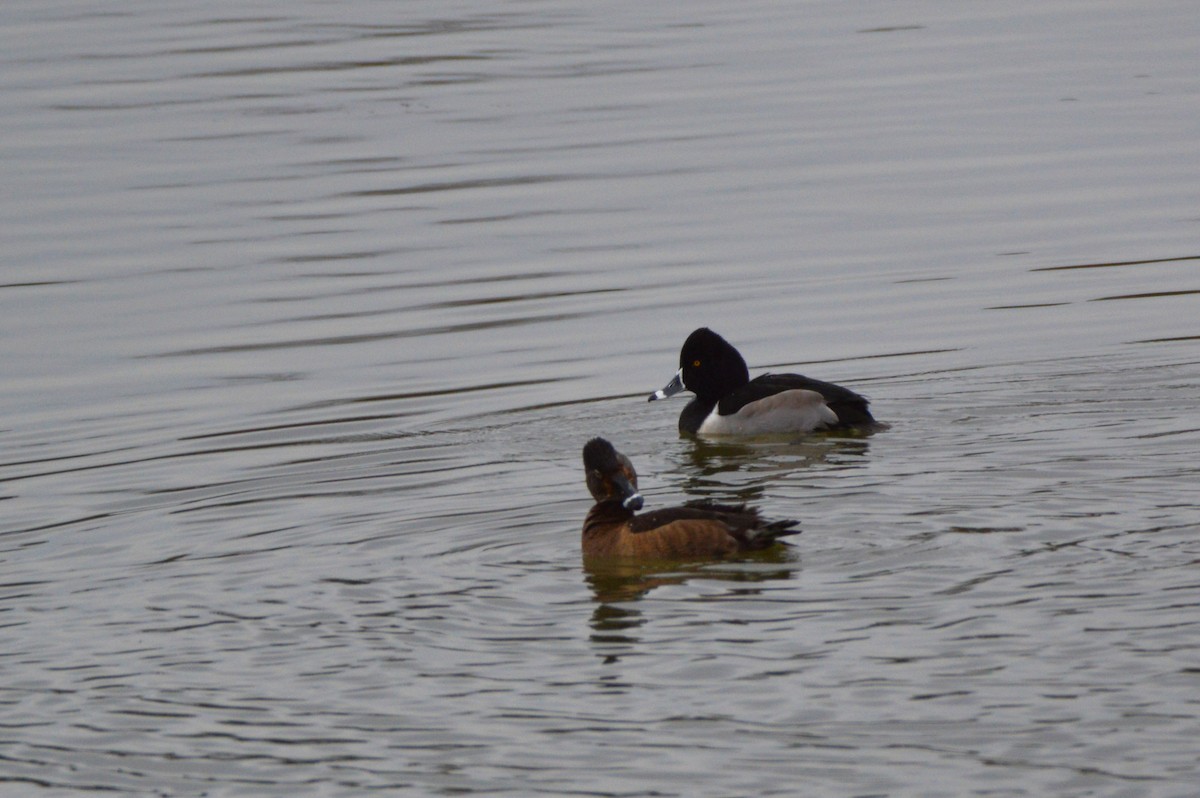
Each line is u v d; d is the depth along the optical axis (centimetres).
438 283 2391
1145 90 3388
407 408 1895
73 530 1478
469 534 1403
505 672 1083
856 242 2525
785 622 1139
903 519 1373
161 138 3186
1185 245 2450
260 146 3139
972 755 934
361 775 964
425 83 3594
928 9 4297
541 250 2528
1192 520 1316
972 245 2492
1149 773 902
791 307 2245
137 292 2370
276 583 1286
